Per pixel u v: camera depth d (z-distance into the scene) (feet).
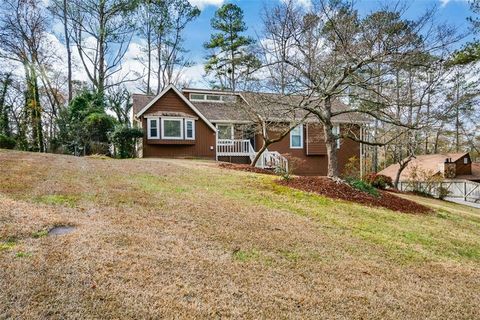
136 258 12.48
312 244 16.72
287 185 31.40
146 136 61.77
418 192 56.34
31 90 73.46
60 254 11.98
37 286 9.83
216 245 14.96
